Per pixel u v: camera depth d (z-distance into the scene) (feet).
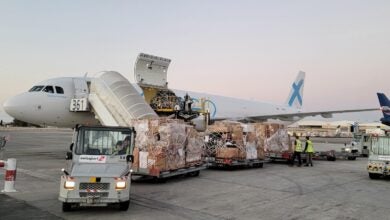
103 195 24.80
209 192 35.55
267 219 25.07
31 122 66.28
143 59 69.10
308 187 40.14
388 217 26.45
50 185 36.83
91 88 62.90
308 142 67.00
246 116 116.06
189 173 48.62
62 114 66.18
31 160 63.26
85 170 25.98
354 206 30.19
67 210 25.73
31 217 23.88
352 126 110.63
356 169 62.03
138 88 79.92
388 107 122.21
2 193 32.22
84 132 29.50
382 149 47.96
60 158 67.51
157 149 39.37
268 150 69.51
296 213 27.07
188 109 76.84
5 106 65.41
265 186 40.11
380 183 44.91
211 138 58.90
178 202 30.35
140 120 42.63
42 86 66.69
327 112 110.52
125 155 28.99
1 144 56.85
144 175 40.91
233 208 28.35
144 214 25.75
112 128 30.04
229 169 57.98
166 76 75.10
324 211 27.94
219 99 110.63
